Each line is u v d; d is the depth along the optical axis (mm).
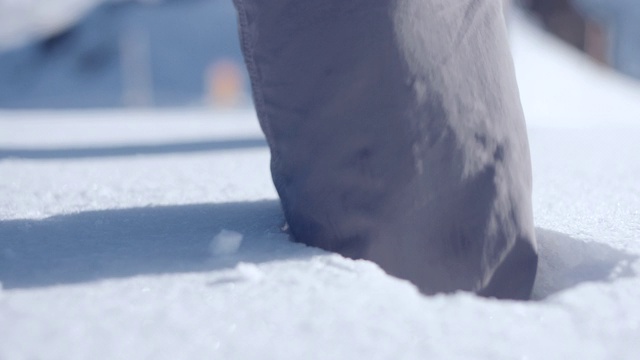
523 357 1024
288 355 1023
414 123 1502
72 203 2268
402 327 1118
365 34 1503
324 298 1225
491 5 1609
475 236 1513
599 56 13352
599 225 1904
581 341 1089
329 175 1557
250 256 1498
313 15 1544
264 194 2461
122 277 1354
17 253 1541
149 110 15141
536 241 1687
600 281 1449
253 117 9078
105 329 1094
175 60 18594
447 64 1526
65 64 19484
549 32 12977
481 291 1524
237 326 1113
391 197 1513
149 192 2520
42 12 21891
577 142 4723
